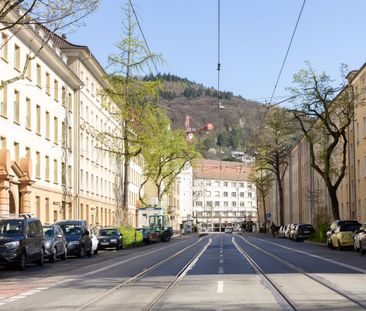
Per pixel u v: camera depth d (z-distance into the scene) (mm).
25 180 41156
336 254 32844
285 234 69875
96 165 67438
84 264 27422
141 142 50781
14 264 23766
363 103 48688
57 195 51938
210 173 169250
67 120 55344
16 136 41594
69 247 32594
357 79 57188
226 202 172375
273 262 25906
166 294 14508
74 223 34625
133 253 38031
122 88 48906
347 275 19156
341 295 13922
